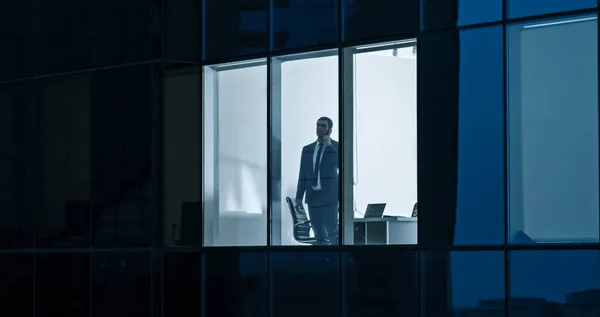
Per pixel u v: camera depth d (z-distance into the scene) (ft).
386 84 55.67
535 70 50.47
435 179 53.16
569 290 48.78
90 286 62.90
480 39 52.06
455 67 52.75
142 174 61.21
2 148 66.95
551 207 49.70
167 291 60.18
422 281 53.31
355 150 56.39
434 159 53.21
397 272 54.24
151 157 60.90
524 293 50.08
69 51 64.90
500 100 51.29
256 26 60.13
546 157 49.93
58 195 64.75
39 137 65.82
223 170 61.21
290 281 58.03
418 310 53.42
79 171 63.98
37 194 65.62
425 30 53.88
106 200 62.59
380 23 55.57
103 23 63.52
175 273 60.44
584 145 48.91
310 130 58.13
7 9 67.21
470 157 52.06
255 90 60.39
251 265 59.52
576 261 48.60
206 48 61.77
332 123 57.31
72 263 63.87
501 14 51.47
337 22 57.21
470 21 52.42
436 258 52.90
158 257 60.29
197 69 62.03
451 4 53.06
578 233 48.85
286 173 58.85
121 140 62.28
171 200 60.70
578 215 48.91
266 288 58.85
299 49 58.44
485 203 51.49
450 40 53.01
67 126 64.75
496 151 51.24
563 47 49.70
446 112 52.95
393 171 55.21
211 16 61.72
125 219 61.72
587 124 48.88
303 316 57.41
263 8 59.93
